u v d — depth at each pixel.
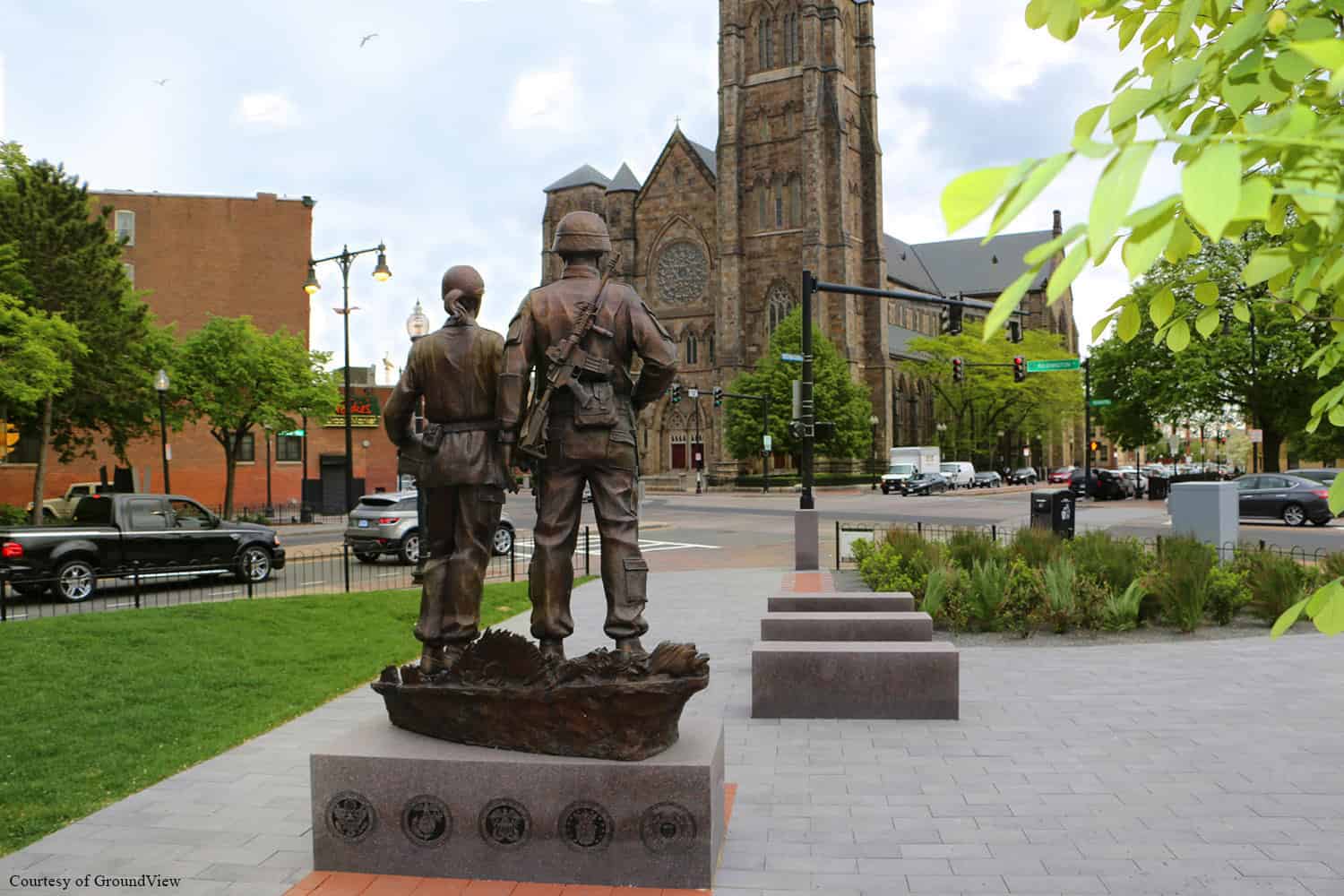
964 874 4.96
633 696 4.85
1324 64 1.77
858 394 72.81
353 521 23.55
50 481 44.75
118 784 6.56
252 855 5.28
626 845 4.85
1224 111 2.63
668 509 47.41
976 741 7.46
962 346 77.69
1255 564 13.85
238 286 51.09
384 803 5.00
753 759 7.05
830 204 78.00
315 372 40.94
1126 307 3.16
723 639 12.16
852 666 8.23
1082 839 5.41
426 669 5.47
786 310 79.25
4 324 25.91
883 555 16.78
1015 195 1.66
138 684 9.59
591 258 5.70
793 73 78.75
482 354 5.59
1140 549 15.21
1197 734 7.52
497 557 24.55
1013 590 12.65
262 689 9.59
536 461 5.57
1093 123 2.15
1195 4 2.21
